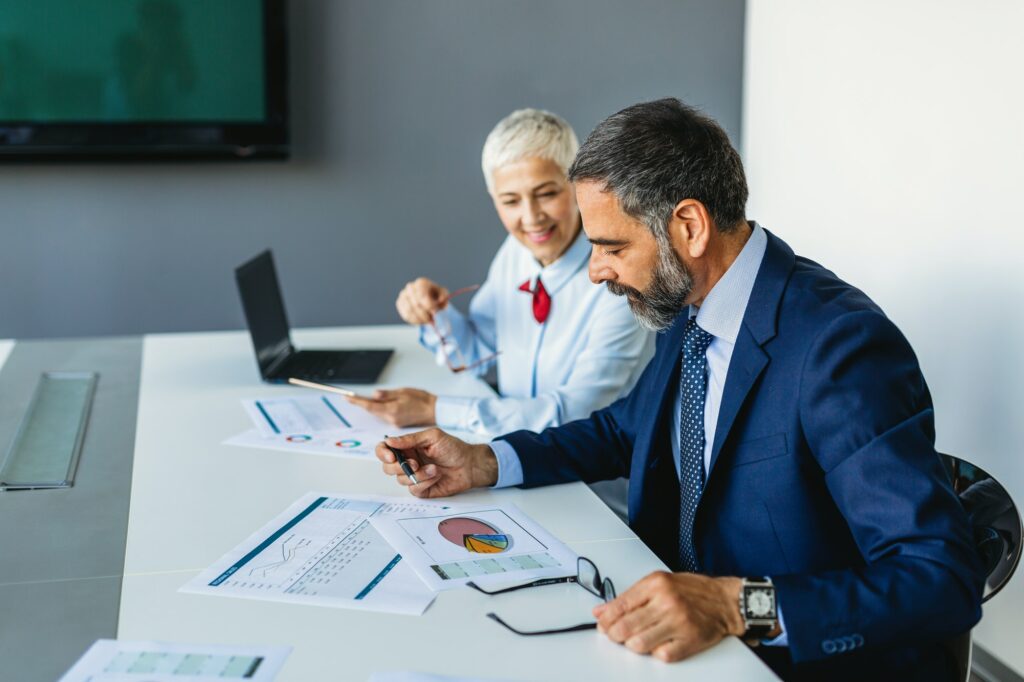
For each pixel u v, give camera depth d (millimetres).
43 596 1141
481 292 2479
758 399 1280
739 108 4000
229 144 3637
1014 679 2232
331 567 1215
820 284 1309
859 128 3061
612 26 3879
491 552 1263
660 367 1518
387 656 1010
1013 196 2318
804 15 3418
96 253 3709
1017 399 2328
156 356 2430
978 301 2469
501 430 1864
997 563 1256
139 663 990
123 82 3541
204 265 3787
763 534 1288
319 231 3846
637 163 1236
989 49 2391
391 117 3812
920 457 1128
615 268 1297
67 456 1657
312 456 1662
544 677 976
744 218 1326
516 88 3869
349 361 2342
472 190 3920
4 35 3443
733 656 1021
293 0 3666
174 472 1579
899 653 1243
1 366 2312
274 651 1016
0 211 3619
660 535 1522
